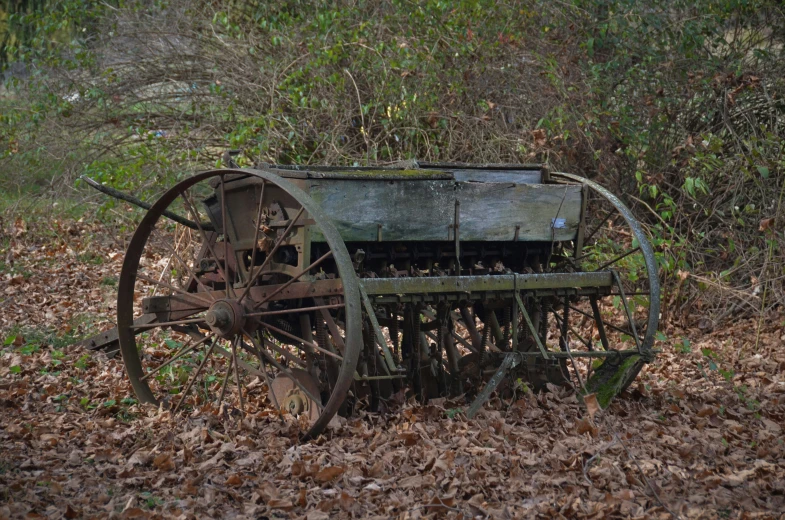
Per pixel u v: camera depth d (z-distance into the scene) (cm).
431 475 450
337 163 980
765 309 838
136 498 429
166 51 1122
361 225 543
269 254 534
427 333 659
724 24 1065
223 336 556
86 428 543
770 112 989
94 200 1162
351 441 510
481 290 558
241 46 1098
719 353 779
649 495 436
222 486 443
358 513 413
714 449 507
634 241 640
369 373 570
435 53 978
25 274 989
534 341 616
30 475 454
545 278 584
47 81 1131
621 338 828
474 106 998
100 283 988
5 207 1180
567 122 970
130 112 1136
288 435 520
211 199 602
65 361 708
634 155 960
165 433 531
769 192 933
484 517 407
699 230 950
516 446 502
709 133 965
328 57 973
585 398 543
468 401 598
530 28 1032
